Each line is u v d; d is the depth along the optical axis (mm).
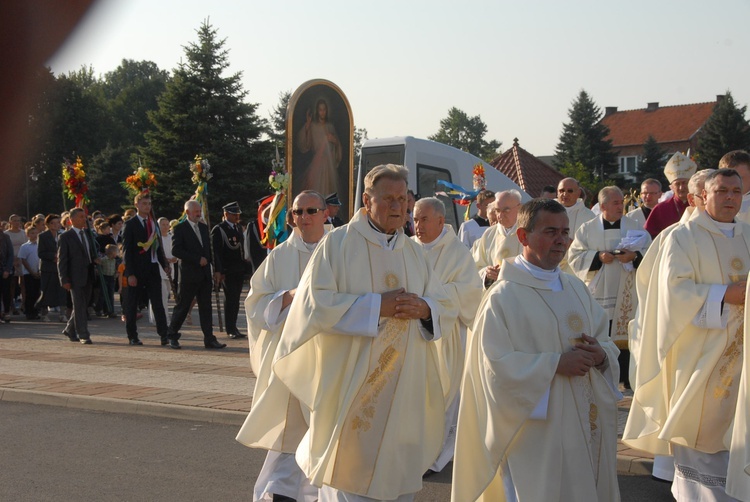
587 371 3902
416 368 4465
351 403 4359
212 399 8188
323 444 4422
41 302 15602
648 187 9797
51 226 15484
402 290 4371
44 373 9805
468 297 6258
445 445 6215
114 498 5504
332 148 13984
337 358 4457
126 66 66938
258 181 36781
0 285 16250
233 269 12773
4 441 7000
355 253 4504
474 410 4195
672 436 5020
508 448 4004
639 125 78750
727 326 5012
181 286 11727
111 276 16844
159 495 5570
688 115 77000
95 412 8086
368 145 16531
